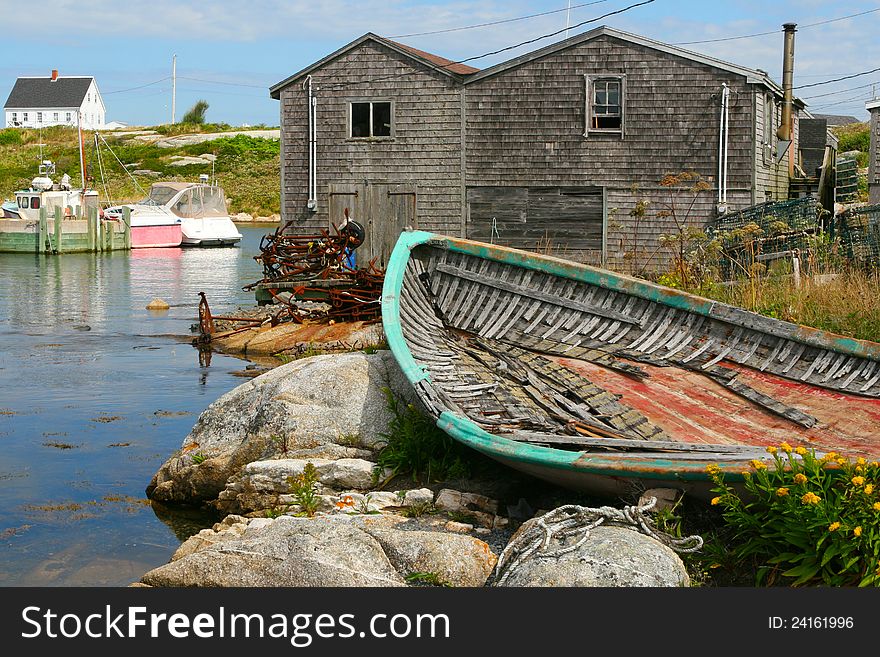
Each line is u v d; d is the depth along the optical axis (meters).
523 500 8.12
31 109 102.25
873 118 23.09
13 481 10.11
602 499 7.75
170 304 26.38
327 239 19.98
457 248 12.03
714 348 10.29
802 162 33.00
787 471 6.32
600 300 11.34
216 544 6.99
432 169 23.48
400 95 23.55
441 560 6.48
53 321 22.86
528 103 22.83
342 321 19.19
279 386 10.01
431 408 8.55
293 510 8.55
